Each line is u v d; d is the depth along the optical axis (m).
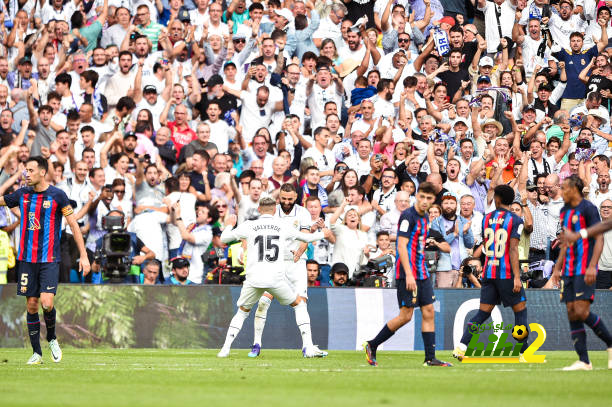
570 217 33.66
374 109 70.44
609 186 66.88
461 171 66.75
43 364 34.78
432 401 20.48
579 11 83.31
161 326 49.53
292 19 76.06
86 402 20.09
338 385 25.11
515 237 37.50
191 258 56.91
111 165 60.69
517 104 76.94
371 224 61.12
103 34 72.94
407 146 66.69
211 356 41.75
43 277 34.09
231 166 62.84
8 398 21.09
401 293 34.00
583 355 33.31
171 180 58.38
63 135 60.91
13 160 58.06
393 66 75.81
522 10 81.25
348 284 54.34
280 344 50.69
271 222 39.88
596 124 75.06
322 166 66.06
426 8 80.56
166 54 71.12
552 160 71.44
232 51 71.56
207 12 74.75
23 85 68.25
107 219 49.91
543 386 24.92
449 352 49.41
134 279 54.47
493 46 80.25
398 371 31.41
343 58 75.25
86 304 48.81
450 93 75.94
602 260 58.94
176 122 66.44
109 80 68.31
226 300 50.53
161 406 19.16
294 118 67.25
